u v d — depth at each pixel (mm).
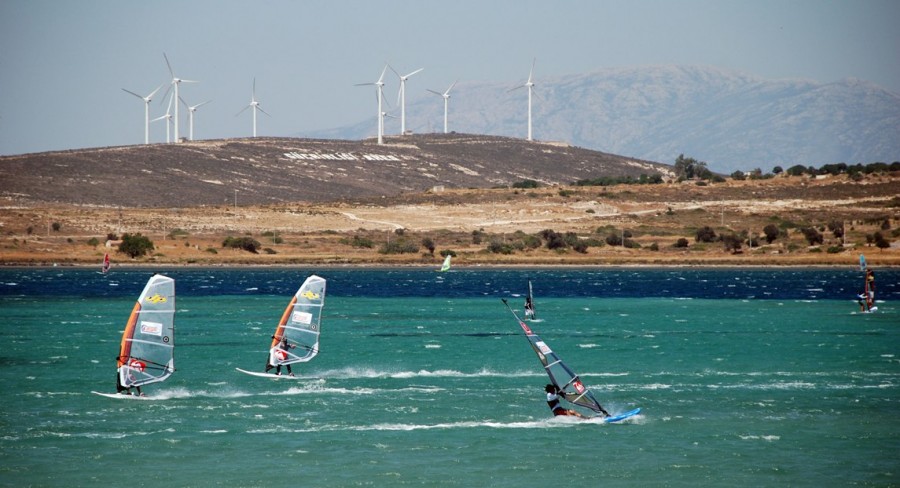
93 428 163750
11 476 138250
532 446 154250
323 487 134625
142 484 135500
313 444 155000
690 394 196875
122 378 183250
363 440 157250
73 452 149750
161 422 168375
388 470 141875
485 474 140375
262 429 164000
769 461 147125
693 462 146500
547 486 135625
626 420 171750
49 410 176750
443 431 163375
